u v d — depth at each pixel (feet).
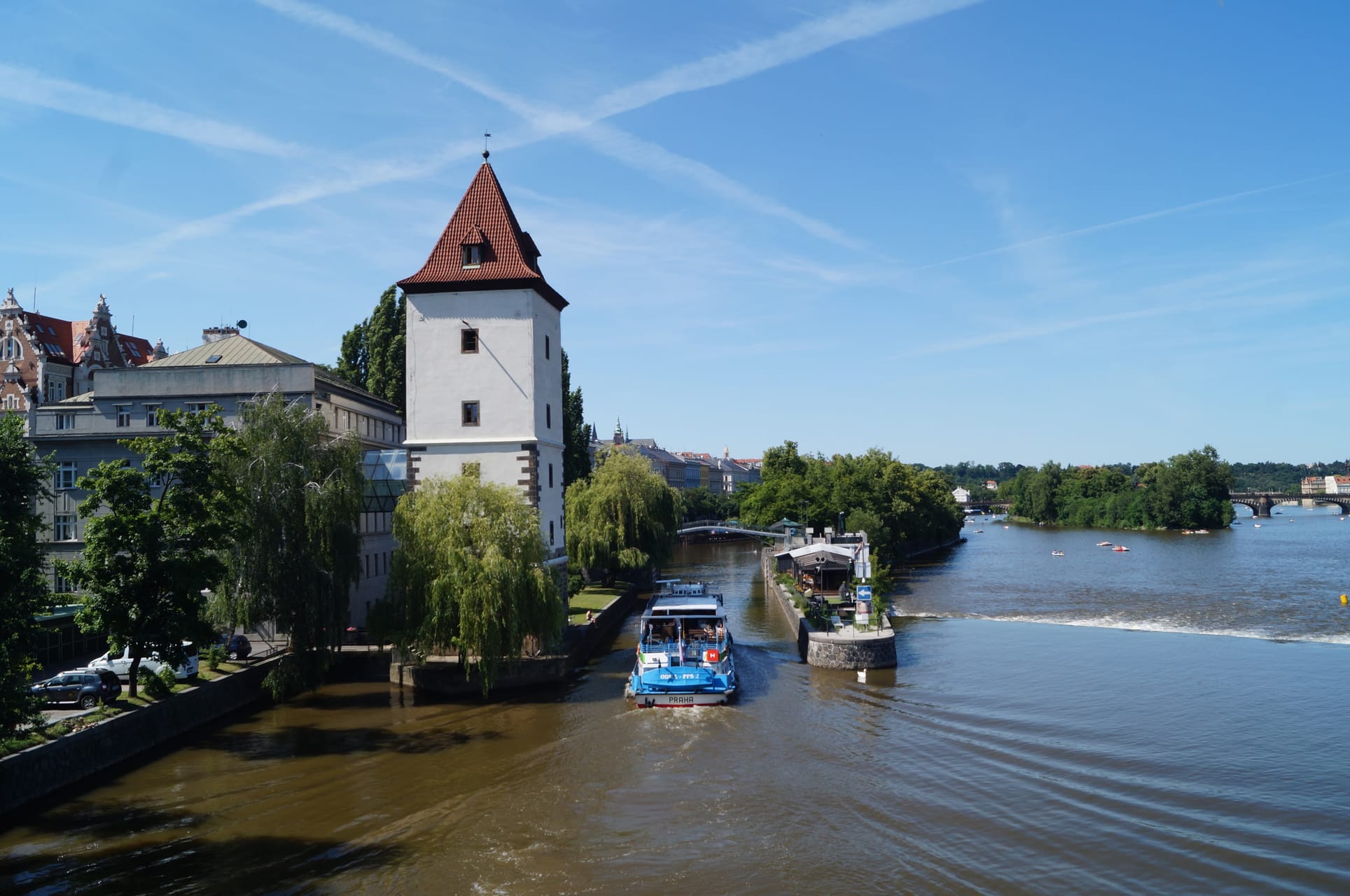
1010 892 65.67
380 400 233.76
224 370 180.55
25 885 71.10
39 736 93.35
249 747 107.96
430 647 127.65
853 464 386.11
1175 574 286.05
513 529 135.54
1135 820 78.54
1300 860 70.13
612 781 91.56
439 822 81.71
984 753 97.96
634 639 185.06
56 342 288.10
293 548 130.93
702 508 617.21
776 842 75.20
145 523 110.63
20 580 89.35
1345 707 115.85
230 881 71.00
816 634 149.28
